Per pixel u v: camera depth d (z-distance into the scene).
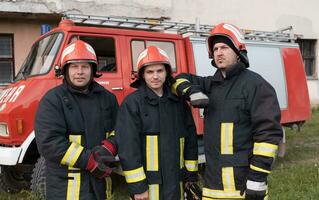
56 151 2.40
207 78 2.79
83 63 2.55
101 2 11.09
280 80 6.65
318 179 5.26
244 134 2.53
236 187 2.52
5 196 5.07
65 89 2.58
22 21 10.53
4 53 10.41
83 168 2.44
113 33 5.15
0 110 4.66
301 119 6.93
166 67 2.72
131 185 2.57
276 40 7.01
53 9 10.38
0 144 4.67
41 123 2.45
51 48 4.93
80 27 4.95
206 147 2.68
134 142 2.60
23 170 5.17
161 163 2.65
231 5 13.20
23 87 4.68
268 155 2.38
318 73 14.91
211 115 2.63
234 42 2.55
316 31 14.89
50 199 2.57
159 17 11.98
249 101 2.50
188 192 2.86
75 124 2.54
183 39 5.73
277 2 14.06
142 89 2.70
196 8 12.59
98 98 2.67
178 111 2.77
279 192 4.77
